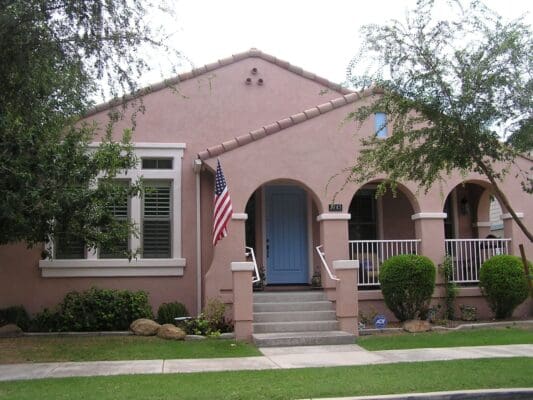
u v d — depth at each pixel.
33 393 7.50
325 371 8.81
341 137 14.16
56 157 10.40
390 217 16.38
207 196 14.66
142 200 14.66
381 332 12.76
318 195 13.89
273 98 15.68
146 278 14.31
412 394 7.41
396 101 9.44
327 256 13.73
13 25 9.14
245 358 10.14
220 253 13.32
